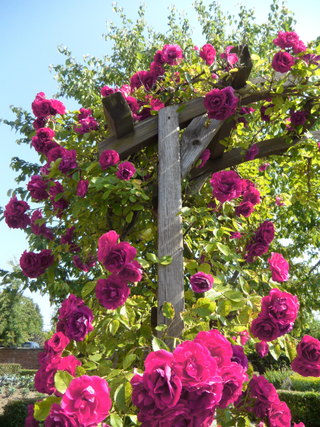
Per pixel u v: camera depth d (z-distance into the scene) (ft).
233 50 6.64
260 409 4.33
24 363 54.19
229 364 3.20
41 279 9.96
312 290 11.05
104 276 4.65
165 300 4.63
